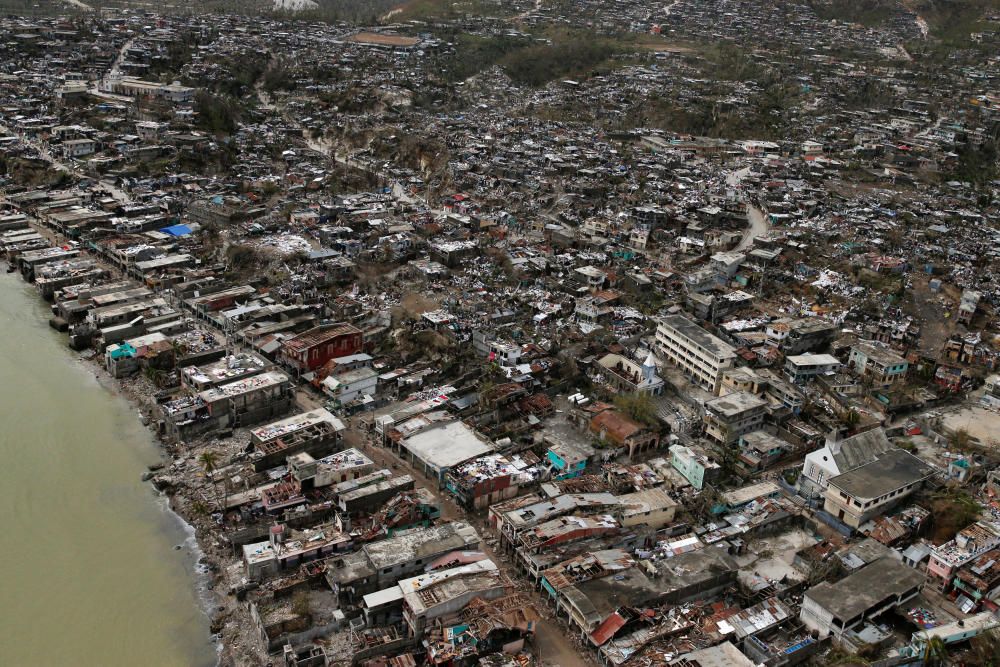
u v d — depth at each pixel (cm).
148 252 19438
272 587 10056
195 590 10312
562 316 17912
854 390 15125
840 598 9612
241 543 10850
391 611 9456
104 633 9594
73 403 14250
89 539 11081
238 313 16550
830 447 11956
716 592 10156
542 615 9838
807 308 18850
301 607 9650
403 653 9088
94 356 15912
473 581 9681
